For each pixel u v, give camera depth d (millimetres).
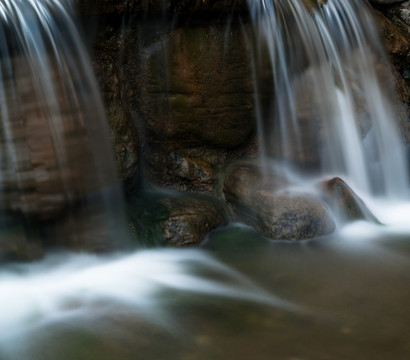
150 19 5961
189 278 4938
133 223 5641
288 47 6633
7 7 4707
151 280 4898
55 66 5020
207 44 6238
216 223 6098
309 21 6805
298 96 6758
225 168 6770
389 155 7410
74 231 5121
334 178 6402
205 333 3963
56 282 4801
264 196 5980
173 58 6184
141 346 3803
